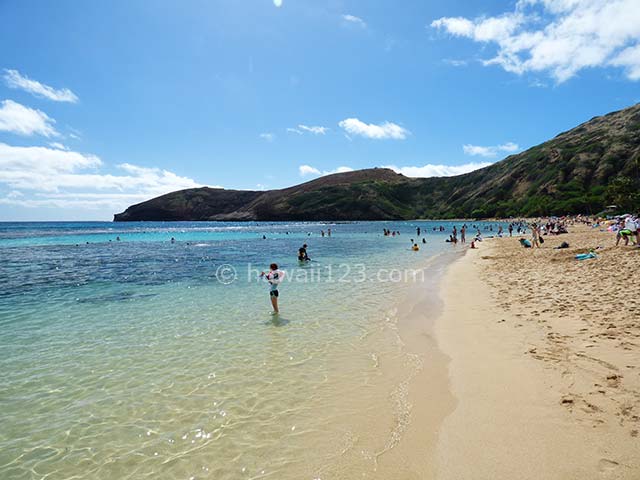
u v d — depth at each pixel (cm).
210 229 11112
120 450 517
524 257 2433
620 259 1730
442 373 715
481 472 418
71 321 1173
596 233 4228
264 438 535
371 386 689
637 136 13312
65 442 538
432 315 1160
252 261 2920
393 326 1066
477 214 15612
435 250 3638
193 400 654
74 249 4362
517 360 722
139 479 458
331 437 530
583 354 697
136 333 1041
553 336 823
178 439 540
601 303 1031
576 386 581
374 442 510
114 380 737
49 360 842
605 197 9750
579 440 448
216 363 818
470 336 914
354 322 1117
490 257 2614
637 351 672
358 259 2898
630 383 563
